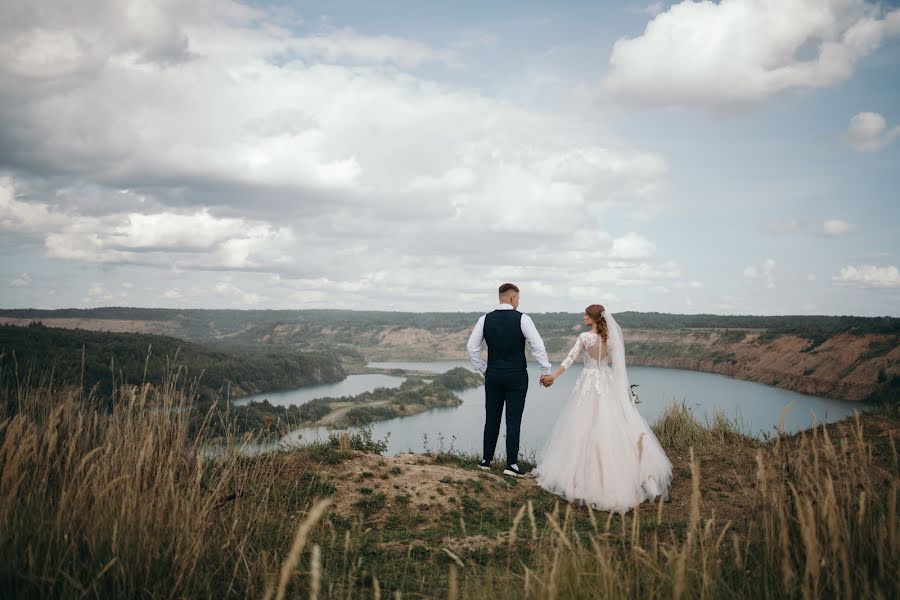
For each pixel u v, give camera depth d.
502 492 6.23
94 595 2.56
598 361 6.31
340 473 5.88
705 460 7.10
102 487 3.11
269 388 90.69
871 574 2.54
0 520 2.71
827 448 3.06
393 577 3.56
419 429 58.62
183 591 2.79
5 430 3.38
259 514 3.97
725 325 138.62
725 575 2.83
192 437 4.11
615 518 5.26
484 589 2.91
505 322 6.94
